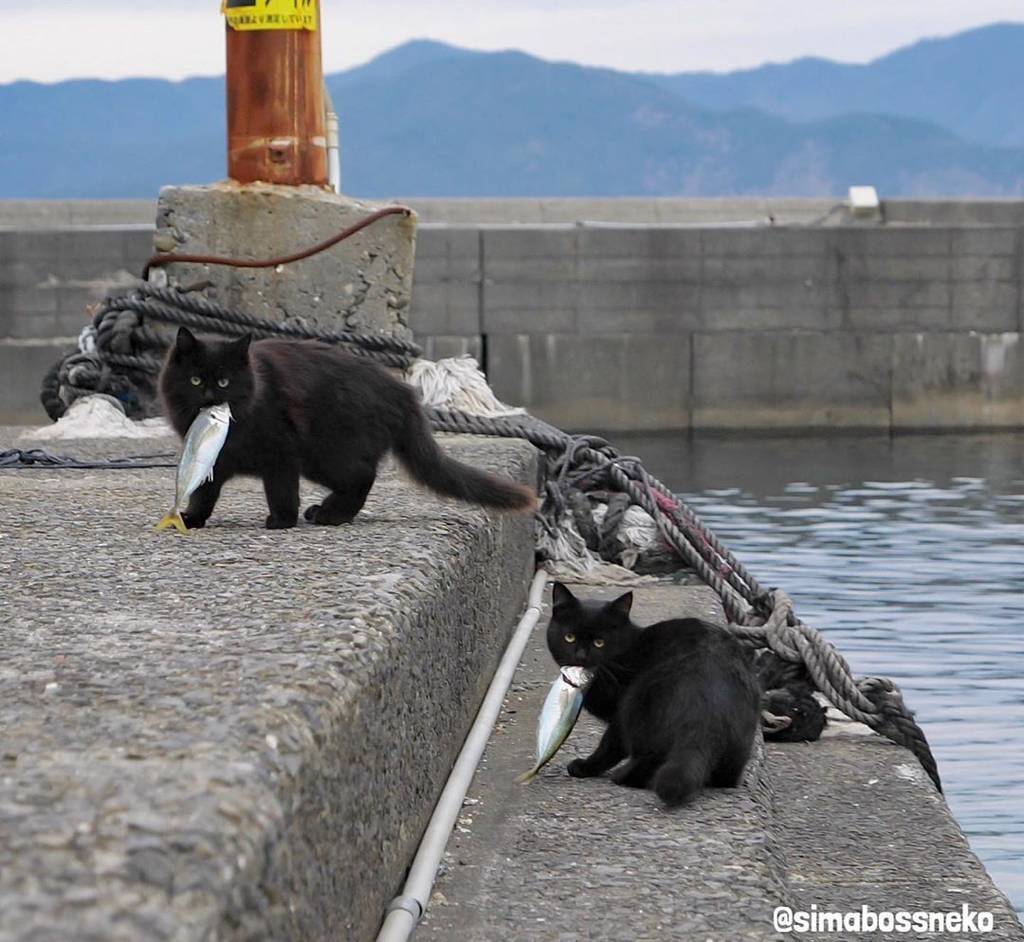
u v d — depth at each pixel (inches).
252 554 229.9
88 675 147.5
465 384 506.6
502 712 276.5
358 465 283.7
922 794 271.0
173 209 513.3
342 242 513.0
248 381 271.3
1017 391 1318.9
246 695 139.2
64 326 1266.0
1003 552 664.4
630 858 189.5
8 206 1416.1
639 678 227.0
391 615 180.7
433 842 187.0
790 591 572.7
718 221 1428.4
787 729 308.0
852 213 1390.3
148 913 90.0
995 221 1382.9
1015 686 424.8
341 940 138.6
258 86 518.0
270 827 109.4
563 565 442.3
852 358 1314.0
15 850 98.1
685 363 1305.4
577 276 1293.1
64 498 306.3
